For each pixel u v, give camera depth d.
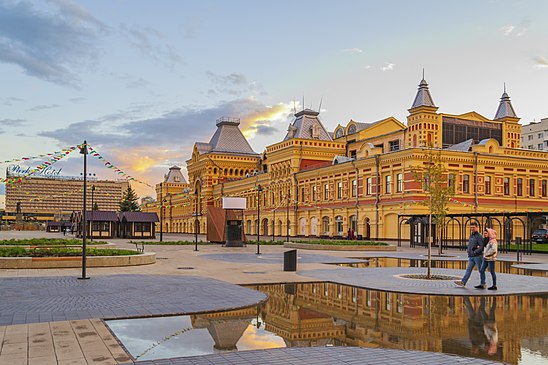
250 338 11.04
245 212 96.00
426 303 15.89
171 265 28.05
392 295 17.53
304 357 9.46
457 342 10.86
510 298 17.02
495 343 10.77
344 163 67.06
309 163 79.88
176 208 130.25
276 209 84.06
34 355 9.15
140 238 71.88
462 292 18.09
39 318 12.41
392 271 25.48
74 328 11.30
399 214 56.56
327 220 72.06
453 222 52.78
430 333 11.70
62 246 35.16
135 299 15.45
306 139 79.44
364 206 63.69
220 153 108.50
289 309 14.66
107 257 26.08
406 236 56.97
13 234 85.81
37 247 32.44
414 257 37.00
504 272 26.69
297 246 47.38
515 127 68.56
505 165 61.06
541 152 64.12
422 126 61.31
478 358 9.54
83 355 9.20
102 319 12.50
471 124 65.69
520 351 10.11
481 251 18.94
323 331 11.82
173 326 12.07
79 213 69.38
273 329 11.97
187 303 14.95
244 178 96.62
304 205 76.88
